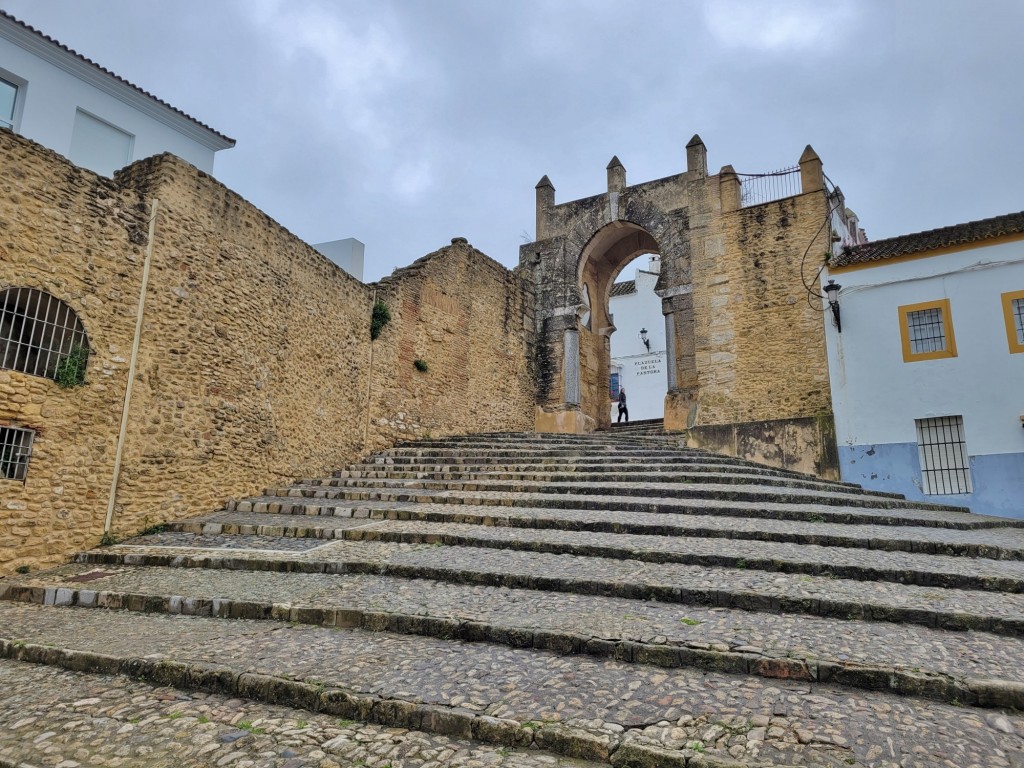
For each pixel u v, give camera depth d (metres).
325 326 14.48
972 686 4.19
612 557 7.74
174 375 10.36
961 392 13.34
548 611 5.92
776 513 9.67
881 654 4.77
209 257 11.20
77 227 8.99
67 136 16.03
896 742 3.68
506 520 9.57
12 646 5.62
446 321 19.33
